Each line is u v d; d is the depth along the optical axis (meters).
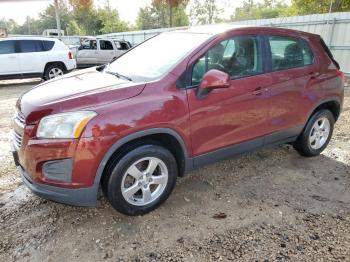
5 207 3.35
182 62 3.22
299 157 4.74
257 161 4.56
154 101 2.97
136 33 26.00
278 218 3.23
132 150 2.96
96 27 60.81
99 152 2.73
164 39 4.00
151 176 3.18
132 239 2.89
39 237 2.90
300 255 2.72
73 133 2.67
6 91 10.71
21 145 2.83
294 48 4.16
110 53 16.69
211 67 3.41
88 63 16.28
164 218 3.20
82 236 2.92
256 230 3.04
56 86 3.25
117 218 3.18
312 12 27.50
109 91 2.90
